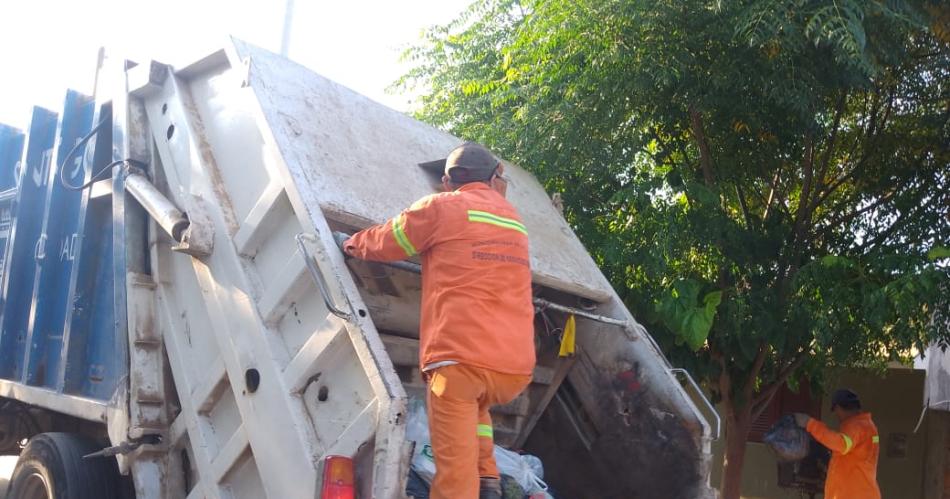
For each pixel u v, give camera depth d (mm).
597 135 6062
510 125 6641
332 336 3047
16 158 5484
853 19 4930
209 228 3617
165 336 3939
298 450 3051
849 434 6332
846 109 6574
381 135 4152
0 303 5250
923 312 5844
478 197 3262
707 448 4273
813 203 6535
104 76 4680
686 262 6309
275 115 3582
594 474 4680
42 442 4375
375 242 3133
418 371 4168
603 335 4730
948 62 6102
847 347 6070
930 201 6367
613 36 5723
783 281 6277
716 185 6328
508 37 7457
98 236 4570
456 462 2895
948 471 9531
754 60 5555
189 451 3777
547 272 4332
